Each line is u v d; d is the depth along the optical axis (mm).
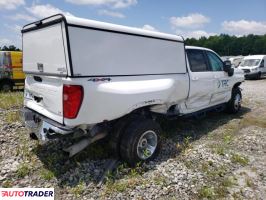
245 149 4746
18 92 12148
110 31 3510
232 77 6957
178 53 4676
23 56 4367
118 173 3717
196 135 5539
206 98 5918
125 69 3760
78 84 3211
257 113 7637
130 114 4082
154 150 4156
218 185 3457
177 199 3156
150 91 4008
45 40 3580
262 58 21109
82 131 3607
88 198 3191
